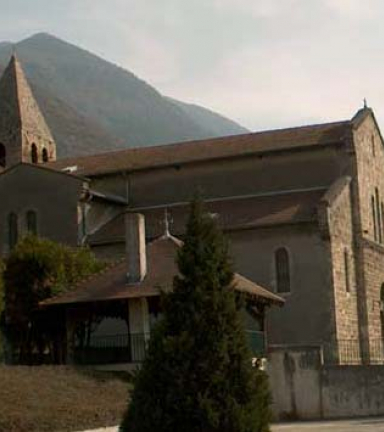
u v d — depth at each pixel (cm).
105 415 3041
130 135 18362
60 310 4253
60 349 4394
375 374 4100
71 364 3991
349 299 5162
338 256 5072
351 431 3250
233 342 2062
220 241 2162
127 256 4062
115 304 4022
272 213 5194
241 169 5600
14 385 3120
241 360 2053
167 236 4306
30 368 3469
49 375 3400
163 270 4028
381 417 3984
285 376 4172
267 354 4194
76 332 4109
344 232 5203
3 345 4472
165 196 5694
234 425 1986
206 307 2078
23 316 4434
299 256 5019
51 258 4503
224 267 2144
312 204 5200
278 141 5628
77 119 15312
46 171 5525
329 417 4103
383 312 5578
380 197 5894
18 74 6731
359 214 5388
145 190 5744
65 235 5406
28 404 2945
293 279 5012
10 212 5584
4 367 3422
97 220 5519
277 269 5053
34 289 4453
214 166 5650
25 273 4475
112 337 4075
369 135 5775
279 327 4997
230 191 5584
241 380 2038
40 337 4475
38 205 5516
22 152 6512
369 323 5328
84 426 2903
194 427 2002
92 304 4022
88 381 3438
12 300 4472
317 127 5781
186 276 2122
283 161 5534
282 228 5066
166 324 2100
